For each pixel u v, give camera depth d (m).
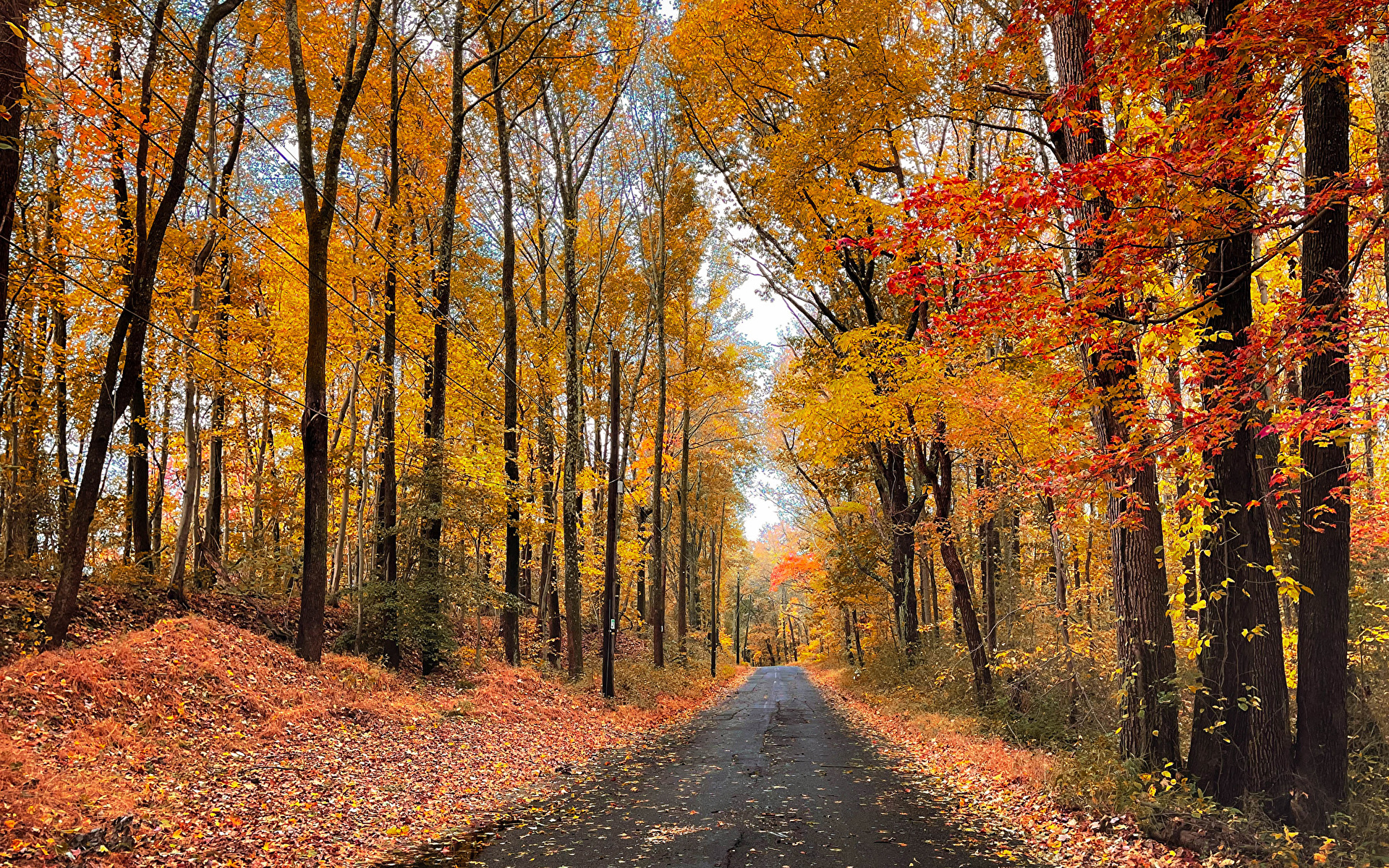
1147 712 8.26
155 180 14.77
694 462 39.47
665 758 12.59
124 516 17.30
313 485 13.08
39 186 13.73
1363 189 5.20
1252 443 7.34
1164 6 5.15
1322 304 6.31
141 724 8.47
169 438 19.42
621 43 20.27
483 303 25.86
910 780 10.36
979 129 16.00
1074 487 7.45
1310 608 6.88
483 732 12.69
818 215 15.38
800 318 22.41
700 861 6.43
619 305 28.20
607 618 19.23
